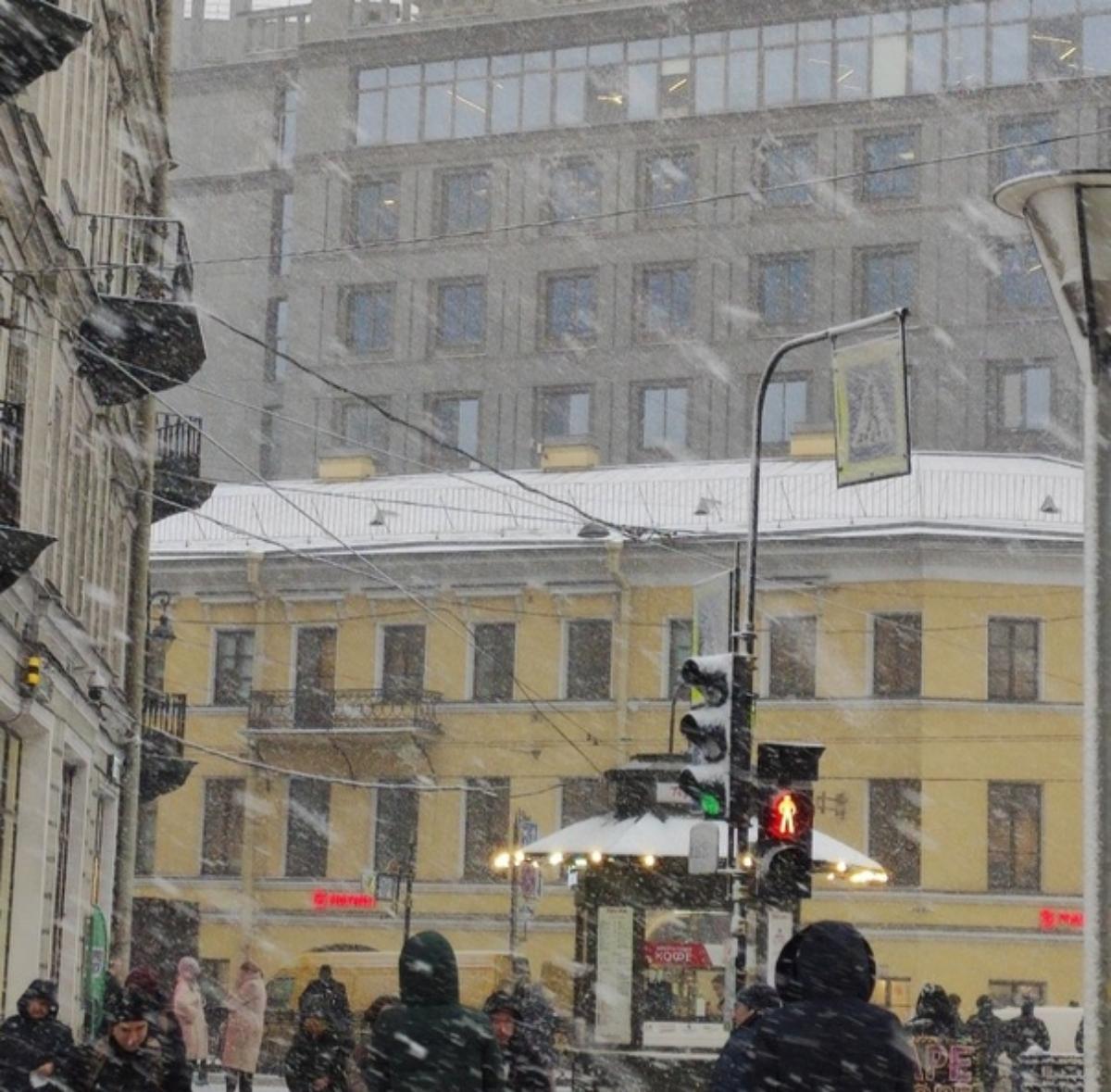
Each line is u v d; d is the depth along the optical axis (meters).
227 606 79.44
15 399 33.19
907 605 71.31
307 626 78.62
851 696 71.50
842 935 11.41
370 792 76.88
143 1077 17.06
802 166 105.94
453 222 111.69
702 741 25.39
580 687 75.19
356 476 84.25
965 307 102.94
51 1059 18.56
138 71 47.34
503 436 109.00
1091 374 13.88
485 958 59.97
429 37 111.88
